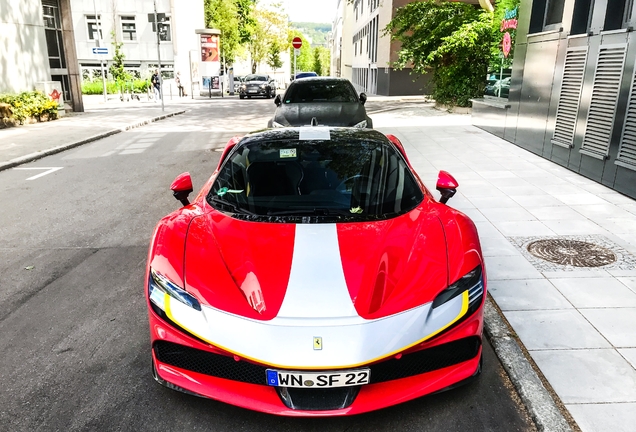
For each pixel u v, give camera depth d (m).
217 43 32.78
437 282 2.53
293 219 3.02
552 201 6.21
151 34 37.53
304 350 2.24
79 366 3.09
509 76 12.02
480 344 2.61
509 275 4.13
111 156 10.53
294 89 9.93
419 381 2.46
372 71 35.28
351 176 3.36
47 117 16.81
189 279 2.57
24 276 4.48
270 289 2.46
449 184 3.55
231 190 3.35
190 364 2.54
